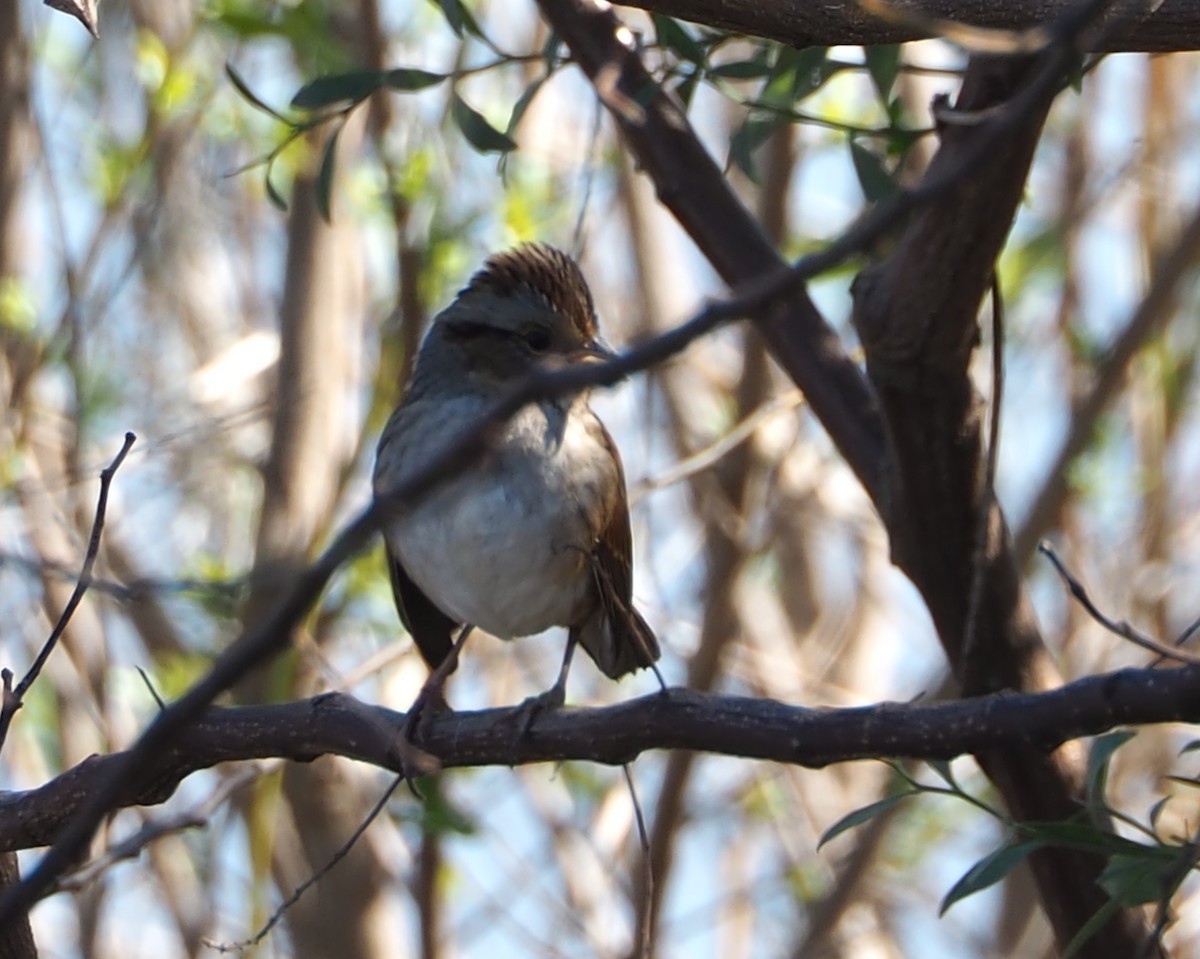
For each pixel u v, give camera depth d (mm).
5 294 11359
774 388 13312
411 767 6266
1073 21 3514
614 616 8680
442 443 8547
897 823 13062
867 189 7152
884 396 6984
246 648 3250
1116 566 13195
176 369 13359
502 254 9094
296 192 11539
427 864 11680
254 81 12477
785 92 7938
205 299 13469
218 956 12133
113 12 13188
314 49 10703
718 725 5965
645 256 13086
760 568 13875
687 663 12570
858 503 14250
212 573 11250
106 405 12742
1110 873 5590
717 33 8133
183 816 6676
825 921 12047
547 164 12836
